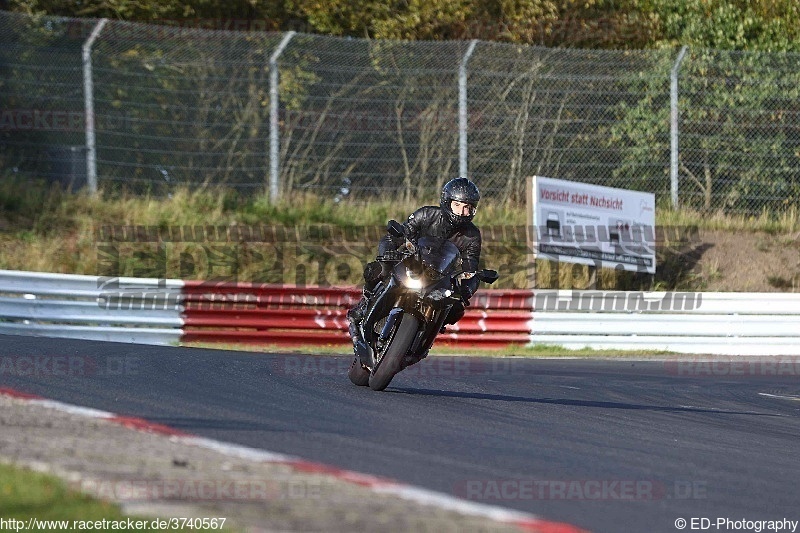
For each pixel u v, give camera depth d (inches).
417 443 819.4
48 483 590.9
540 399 1226.6
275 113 2327.8
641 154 2433.6
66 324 1825.8
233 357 1440.7
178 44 2320.4
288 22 2773.1
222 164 2367.1
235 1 2731.3
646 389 1444.4
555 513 630.5
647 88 2437.3
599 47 2844.5
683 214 2470.5
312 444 783.1
